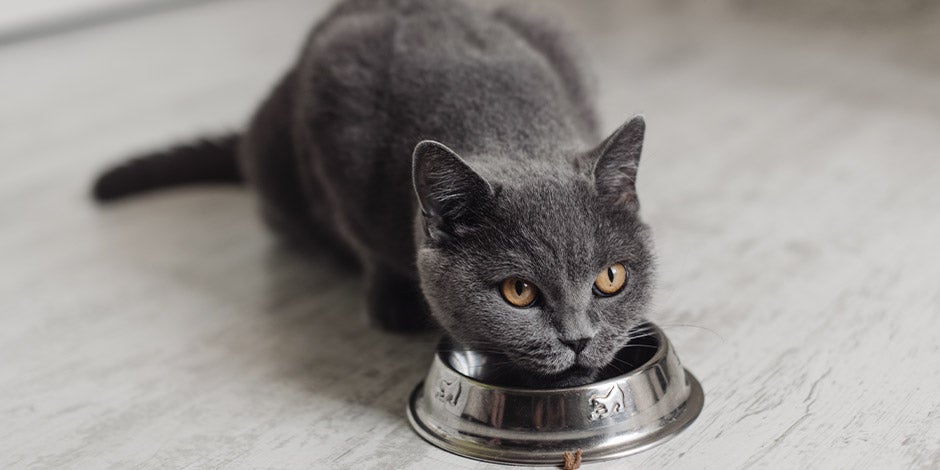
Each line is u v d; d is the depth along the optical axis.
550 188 0.77
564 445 0.75
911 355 0.84
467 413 0.77
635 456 0.75
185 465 0.78
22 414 0.85
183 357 0.91
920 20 1.63
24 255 1.11
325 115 0.94
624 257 0.77
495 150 0.84
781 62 1.52
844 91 1.37
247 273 1.05
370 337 0.93
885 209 1.06
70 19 1.95
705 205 1.10
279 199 1.05
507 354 0.78
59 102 1.58
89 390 0.88
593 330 0.76
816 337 0.87
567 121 0.90
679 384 0.79
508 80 0.90
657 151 1.23
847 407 0.79
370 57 0.94
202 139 1.22
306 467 0.77
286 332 0.94
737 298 0.93
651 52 1.65
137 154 1.27
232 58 1.76
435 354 0.81
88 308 1.00
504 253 0.76
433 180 0.77
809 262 0.98
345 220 0.94
